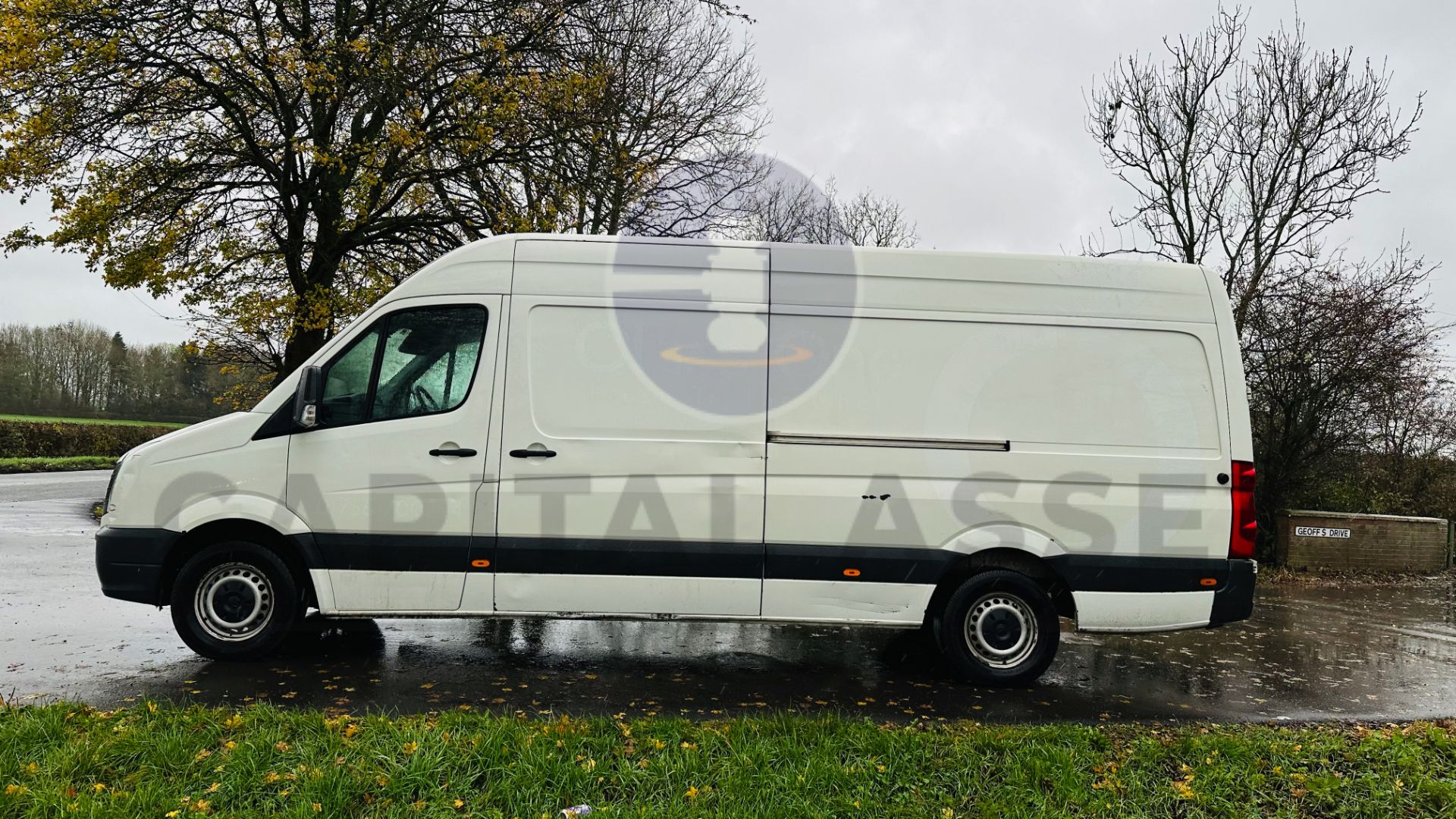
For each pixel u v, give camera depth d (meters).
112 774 3.52
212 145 14.09
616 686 5.14
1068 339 5.54
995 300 5.53
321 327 14.65
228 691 4.78
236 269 15.83
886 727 4.31
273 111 14.05
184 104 13.75
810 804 3.46
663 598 5.37
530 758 3.66
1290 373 11.88
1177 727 4.74
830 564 5.37
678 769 3.68
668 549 5.34
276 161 14.43
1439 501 13.37
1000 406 5.47
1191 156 12.79
